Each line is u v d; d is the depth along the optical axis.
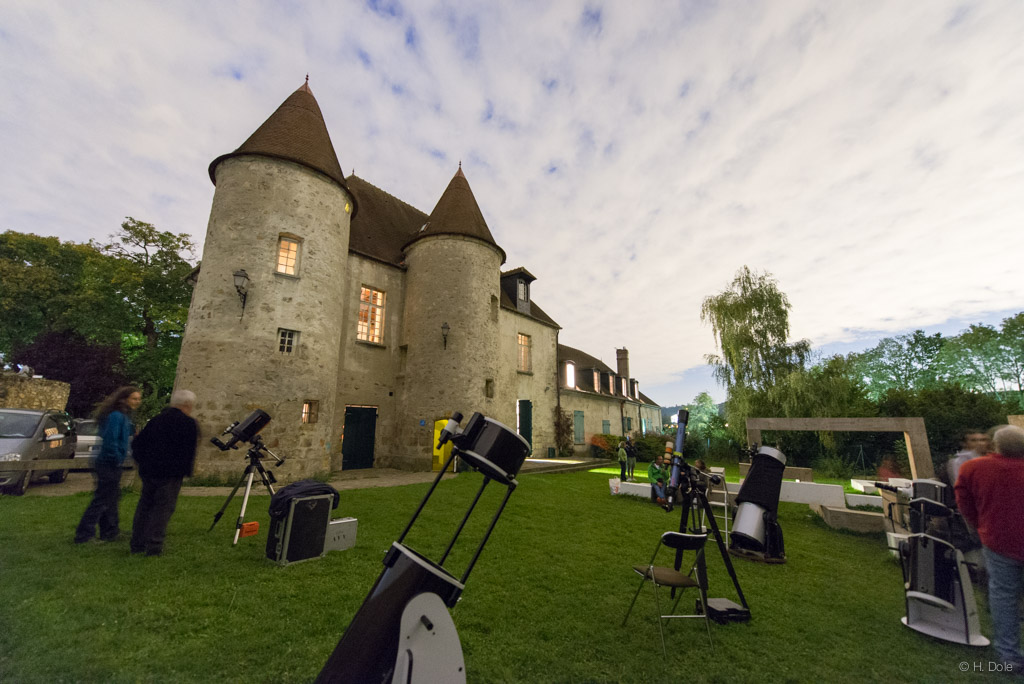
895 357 39.16
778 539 5.76
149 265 21.06
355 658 1.74
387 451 14.05
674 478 5.00
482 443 2.33
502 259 16.80
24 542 4.41
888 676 2.99
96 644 2.68
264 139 11.39
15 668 2.36
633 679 2.80
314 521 4.59
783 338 20.19
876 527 7.42
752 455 6.34
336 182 12.02
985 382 32.50
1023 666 2.95
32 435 7.59
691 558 5.65
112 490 4.70
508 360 19.06
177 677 2.43
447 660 1.85
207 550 4.55
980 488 3.28
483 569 4.68
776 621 3.86
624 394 30.84
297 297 10.86
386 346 14.61
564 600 3.99
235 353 9.85
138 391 5.03
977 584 4.84
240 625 3.08
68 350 19.75
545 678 2.73
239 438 5.07
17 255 21.62
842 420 8.07
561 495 9.78
